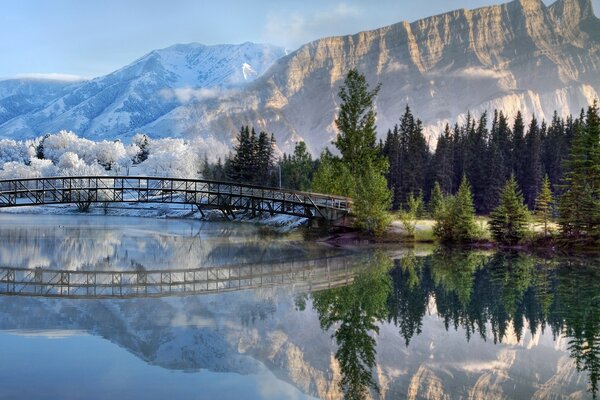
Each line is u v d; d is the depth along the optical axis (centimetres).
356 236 6356
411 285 3475
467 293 3231
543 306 2880
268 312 2622
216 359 1888
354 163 7462
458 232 6119
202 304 2777
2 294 2981
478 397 1568
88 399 1506
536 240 5919
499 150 11494
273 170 14012
